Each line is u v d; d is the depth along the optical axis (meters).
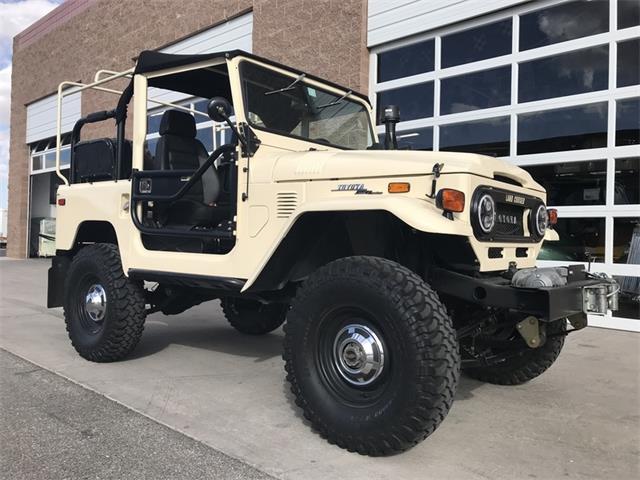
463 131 7.60
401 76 8.27
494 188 3.14
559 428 3.24
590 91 6.46
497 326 3.38
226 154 3.79
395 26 8.14
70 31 15.85
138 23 13.31
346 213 3.24
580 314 3.32
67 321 4.79
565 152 6.65
